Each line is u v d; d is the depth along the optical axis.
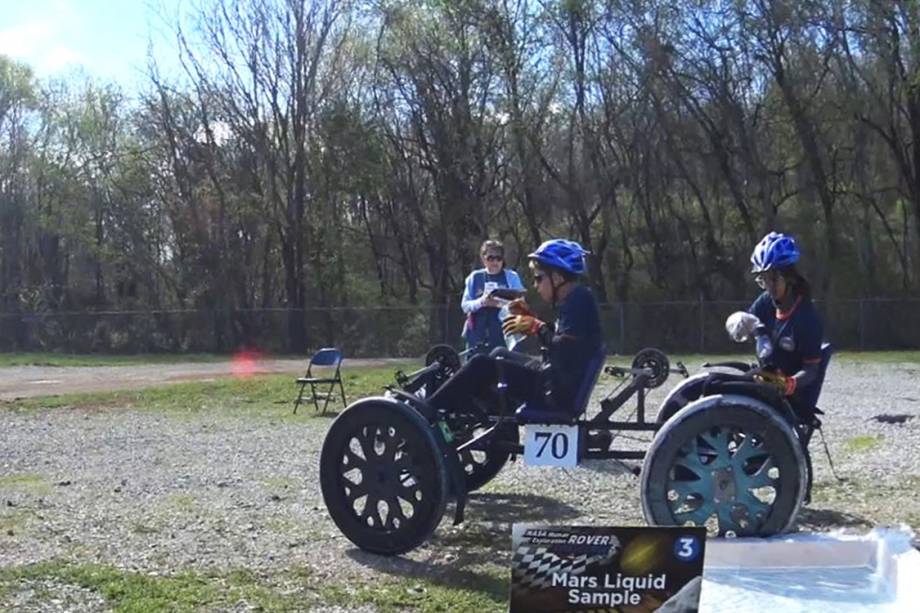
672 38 40.41
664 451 6.12
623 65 41.25
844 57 39.53
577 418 6.58
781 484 6.11
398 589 5.85
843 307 37.28
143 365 32.56
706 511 6.13
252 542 7.02
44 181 53.19
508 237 43.97
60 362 34.28
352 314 39.12
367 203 44.44
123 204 47.34
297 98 41.97
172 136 43.56
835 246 40.59
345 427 6.66
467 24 41.12
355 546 6.83
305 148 42.25
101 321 41.38
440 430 6.59
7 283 53.97
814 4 38.66
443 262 42.94
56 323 41.78
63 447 12.38
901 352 33.03
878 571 5.45
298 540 7.05
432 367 7.69
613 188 42.41
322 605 5.57
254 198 42.56
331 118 41.28
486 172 42.16
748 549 5.54
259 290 44.78
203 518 7.82
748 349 35.81
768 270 6.49
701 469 6.13
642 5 40.31
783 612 4.77
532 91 41.66
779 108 40.66
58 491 9.16
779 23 39.03
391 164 43.06
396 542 6.55
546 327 6.69
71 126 51.81
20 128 53.84
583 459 6.71
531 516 7.73
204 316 40.72
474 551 6.72
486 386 6.75
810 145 40.00
